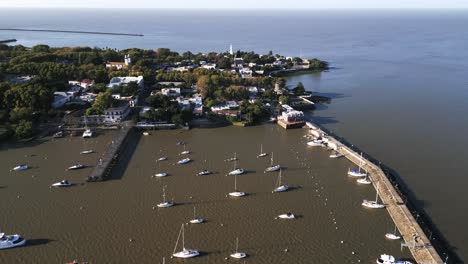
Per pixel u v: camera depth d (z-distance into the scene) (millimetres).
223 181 194875
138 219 163250
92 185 191375
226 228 156875
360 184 191375
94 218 164125
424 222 159500
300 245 146625
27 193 184125
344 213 166875
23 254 142125
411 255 140250
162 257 140375
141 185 191250
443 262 133375
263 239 150125
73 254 142250
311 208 170750
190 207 171875
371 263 136875
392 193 177375
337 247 145375
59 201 177375
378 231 154375
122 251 143750
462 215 166125
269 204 174000
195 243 147750
